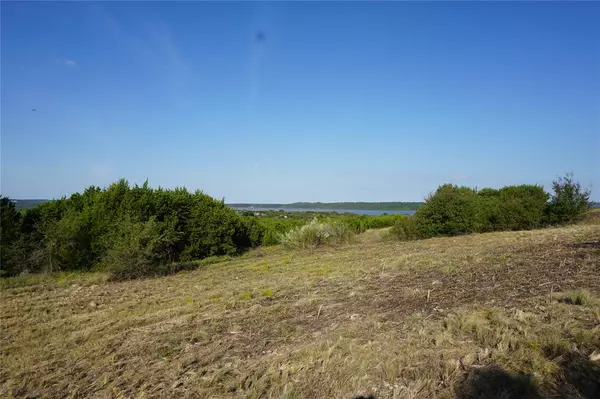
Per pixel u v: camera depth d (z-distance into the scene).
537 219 24.92
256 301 9.10
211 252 22.23
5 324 8.74
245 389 4.70
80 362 6.17
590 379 3.97
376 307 7.48
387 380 4.47
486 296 7.33
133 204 18.84
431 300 7.51
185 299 10.02
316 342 5.79
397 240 24.44
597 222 25.19
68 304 10.51
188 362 5.68
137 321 8.17
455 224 23.34
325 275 11.90
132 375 5.46
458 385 4.15
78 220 17.53
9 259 16.91
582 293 6.37
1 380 5.77
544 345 4.73
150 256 15.77
